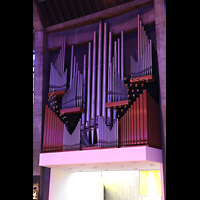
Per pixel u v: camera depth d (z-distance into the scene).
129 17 10.84
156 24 9.54
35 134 11.13
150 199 11.39
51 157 9.77
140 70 9.81
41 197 10.67
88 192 12.02
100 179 12.66
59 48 12.16
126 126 9.06
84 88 10.98
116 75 10.26
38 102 11.42
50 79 11.53
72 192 11.29
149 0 10.16
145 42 10.05
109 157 8.73
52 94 11.16
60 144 10.12
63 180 10.97
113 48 11.16
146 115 8.77
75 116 10.77
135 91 9.99
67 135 10.01
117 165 9.55
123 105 9.73
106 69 10.79
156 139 9.04
